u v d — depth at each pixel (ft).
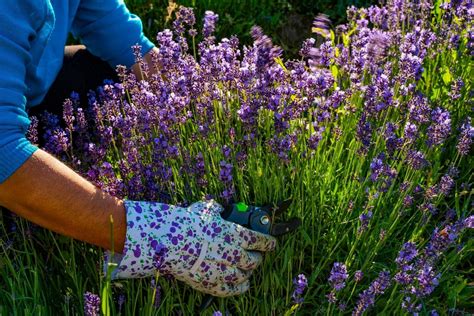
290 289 3.59
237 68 3.78
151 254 3.18
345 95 3.98
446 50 4.53
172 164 3.70
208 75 3.76
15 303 3.33
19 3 3.03
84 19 3.94
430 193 3.60
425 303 3.60
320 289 3.71
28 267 3.40
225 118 3.83
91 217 3.09
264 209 3.51
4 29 2.97
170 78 3.84
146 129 3.61
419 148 4.14
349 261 3.60
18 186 2.95
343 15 6.48
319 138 3.61
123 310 3.56
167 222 3.21
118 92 3.90
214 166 3.67
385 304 3.59
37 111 3.76
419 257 3.70
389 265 3.77
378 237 3.72
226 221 3.31
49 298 3.45
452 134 4.31
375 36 3.95
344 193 3.77
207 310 3.49
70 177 3.04
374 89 3.74
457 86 4.05
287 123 3.56
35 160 2.97
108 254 3.26
